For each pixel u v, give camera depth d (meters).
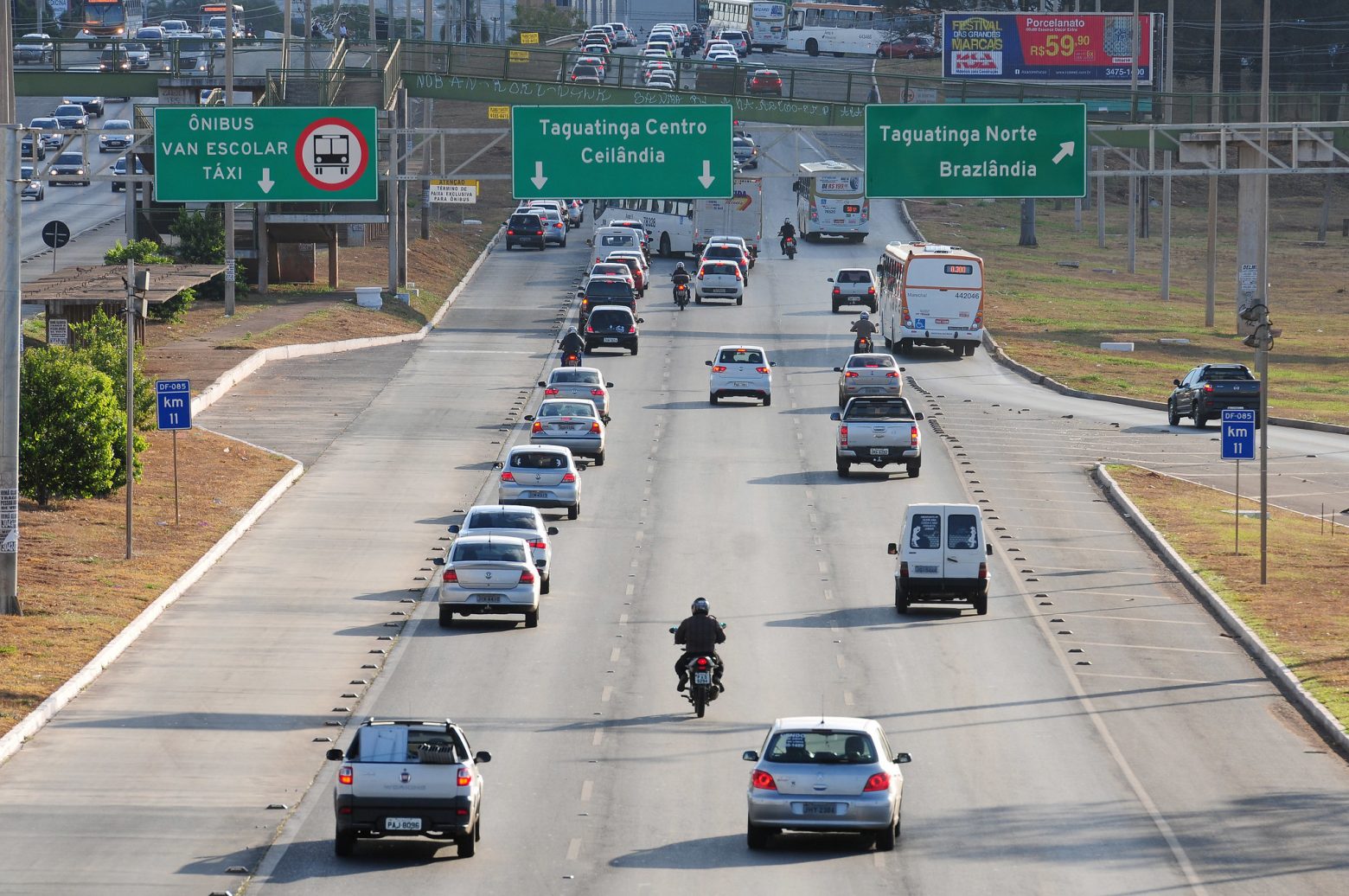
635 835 87.06
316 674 119.88
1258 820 90.81
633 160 158.00
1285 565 154.88
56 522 161.50
